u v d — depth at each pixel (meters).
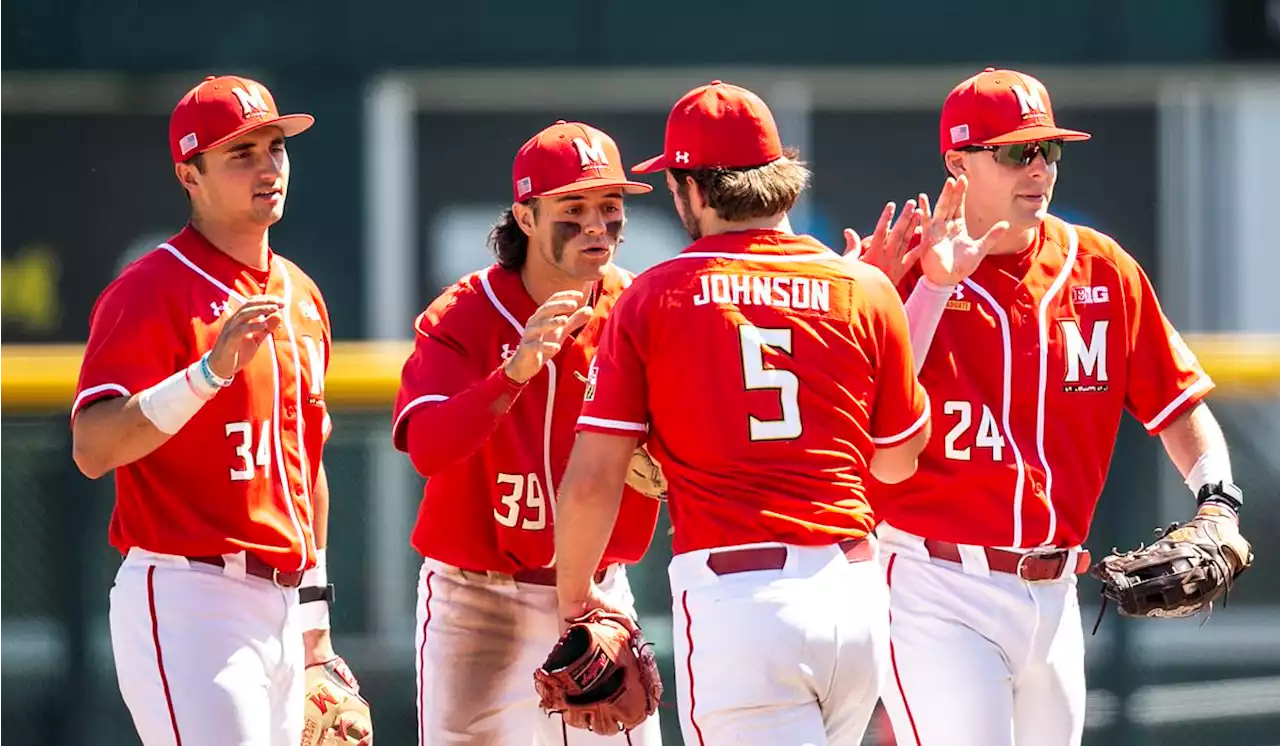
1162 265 44.44
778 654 13.00
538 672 14.13
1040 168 15.28
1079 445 15.61
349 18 41.66
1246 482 23.45
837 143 43.62
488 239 16.27
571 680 14.01
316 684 16.39
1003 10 42.06
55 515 22.36
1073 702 15.66
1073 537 15.52
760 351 13.27
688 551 13.46
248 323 13.65
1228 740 23.09
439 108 42.88
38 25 41.41
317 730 16.31
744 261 13.49
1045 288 15.56
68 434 22.45
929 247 14.83
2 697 22.27
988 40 42.12
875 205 43.84
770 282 13.43
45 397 22.41
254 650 14.74
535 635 16.56
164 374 14.51
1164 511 23.17
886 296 13.82
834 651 13.16
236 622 14.65
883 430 13.98
